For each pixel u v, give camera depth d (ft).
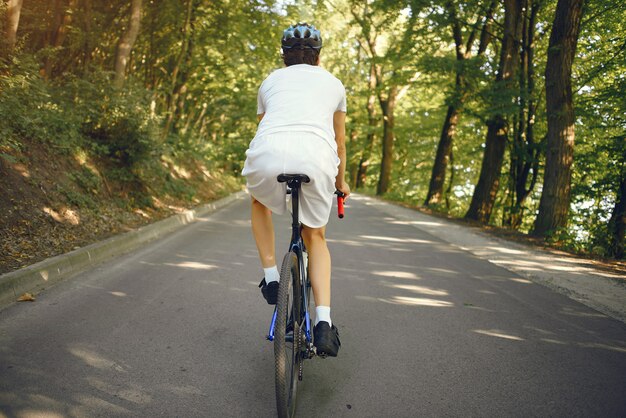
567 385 10.19
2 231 19.12
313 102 8.84
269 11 54.75
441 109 88.63
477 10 51.03
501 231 38.37
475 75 49.70
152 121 33.76
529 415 8.96
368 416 8.82
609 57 49.83
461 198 120.06
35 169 24.38
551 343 12.64
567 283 19.49
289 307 8.86
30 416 8.36
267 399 9.29
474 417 8.86
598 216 46.73
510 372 10.78
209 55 63.31
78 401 8.95
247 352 11.46
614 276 21.36
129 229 26.78
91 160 31.07
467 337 12.94
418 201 86.79
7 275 14.89
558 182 35.58
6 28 24.91
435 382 10.21
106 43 48.62
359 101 116.06
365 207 57.26
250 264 21.22
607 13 46.80
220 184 76.23
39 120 25.58
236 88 76.02
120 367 10.43
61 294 15.57
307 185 8.63
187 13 51.37
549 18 54.34
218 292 16.52
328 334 8.83
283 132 8.59
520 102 48.52
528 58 52.75
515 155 57.72
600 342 12.80
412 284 18.63
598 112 48.42
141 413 8.64
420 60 51.72
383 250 25.98
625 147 43.52
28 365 10.31
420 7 50.19
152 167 34.94
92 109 31.22
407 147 115.96
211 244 26.22
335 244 27.32
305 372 10.55
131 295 15.88
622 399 9.62
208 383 9.85
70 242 21.30
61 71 42.88
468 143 92.79
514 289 18.33
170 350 11.43
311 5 79.92
